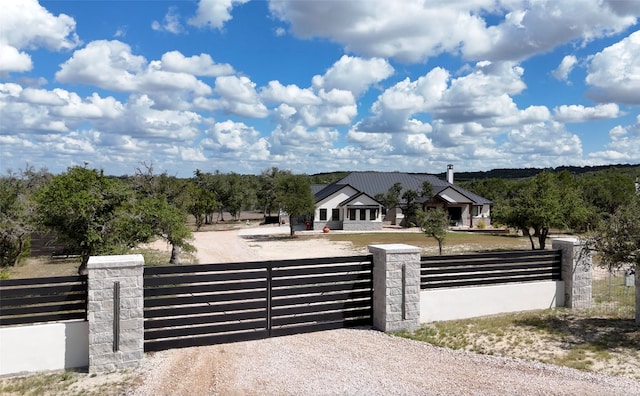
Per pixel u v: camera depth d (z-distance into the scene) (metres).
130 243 17.08
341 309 10.71
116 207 16.66
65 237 16.08
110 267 8.11
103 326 8.07
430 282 11.59
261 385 7.42
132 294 8.28
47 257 26.64
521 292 12.30
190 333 9.35
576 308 12.53
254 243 35.88
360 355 8.85
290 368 8.17
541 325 10.66
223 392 7.17
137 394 7.10
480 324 10.91
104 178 16.64
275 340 9.84
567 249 12.76
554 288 12.71
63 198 15.42
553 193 27.19
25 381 7.66
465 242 34.78
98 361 8.03
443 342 9.66
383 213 52.47
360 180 56.97
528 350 8.98
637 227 9.66
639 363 8.11
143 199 20.67
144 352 9.02
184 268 9.30
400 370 8.03
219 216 71.19
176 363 8.45
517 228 28.25
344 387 7.31
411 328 10.64
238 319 9.77
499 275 12.31
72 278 8.45
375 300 10.84
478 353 8.95
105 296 8.08
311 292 10.41
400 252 10.56
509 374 7.78
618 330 10.10
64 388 7.36
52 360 8.13
